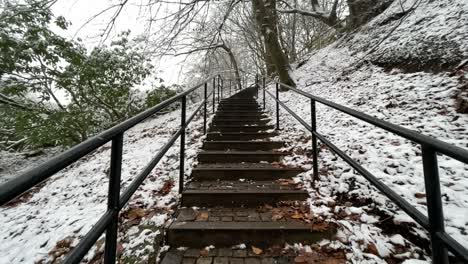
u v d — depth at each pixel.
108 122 7.97
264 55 12.84
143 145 4.70
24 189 0.65
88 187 3.29
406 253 1.50
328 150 2.94
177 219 1.93
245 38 14.88
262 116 5.21
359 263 1.47
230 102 7.29
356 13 8.80
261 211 2.06
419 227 1.61
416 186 1.96
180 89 9.27
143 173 1.37
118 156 1.11
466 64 3.57
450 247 0.83
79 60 6.29
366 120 1.47
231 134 3.93
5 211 3.12
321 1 13.99
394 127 1.20
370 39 7.23
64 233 2.21
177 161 3.24
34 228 2.48
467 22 4.29
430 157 0.96
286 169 2.65
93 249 1.84
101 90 7.18
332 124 3.78
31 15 5.45
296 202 2.14
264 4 9.12
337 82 6.38
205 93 4.27
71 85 6.69
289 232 1.73
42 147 7.95
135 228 1.96
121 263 1.63
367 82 5.18
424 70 4.26
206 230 1.75
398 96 3.86
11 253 2.12
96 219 2.33
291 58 15.43
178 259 1.60
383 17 7.54
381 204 1.88
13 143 7.28
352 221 1.82
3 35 5.20
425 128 2.82
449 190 1.85
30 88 6.15
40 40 5.52
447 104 3.11
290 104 6.35
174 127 5.89
